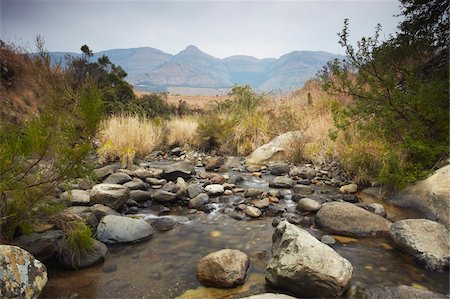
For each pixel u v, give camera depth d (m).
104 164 7.44
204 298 2.52
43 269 2.55
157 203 4.90
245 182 6.18
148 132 9.54
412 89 4.76
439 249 3.03
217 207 4.73
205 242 3.56
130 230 3.60
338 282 2.46
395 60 5.02
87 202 4.36
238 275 2.72
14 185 2.76
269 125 9.84
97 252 3.13
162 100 17.41
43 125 2.90
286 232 2.94
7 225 3.00
